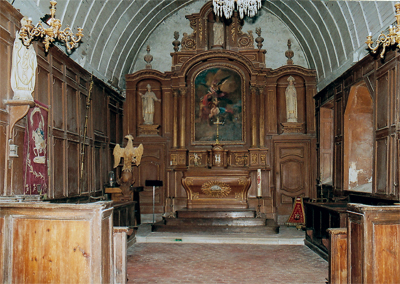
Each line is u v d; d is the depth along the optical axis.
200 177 12.68
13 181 7.10
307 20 13.39
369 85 9.53
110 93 13.56
